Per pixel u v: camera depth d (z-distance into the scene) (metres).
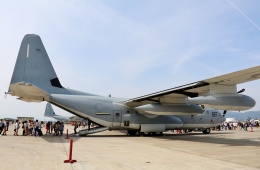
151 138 17.62
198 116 22.36
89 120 18.41
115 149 10.83
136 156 8.83
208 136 20.50
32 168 6.31
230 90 13.88
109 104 18.80
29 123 18.95
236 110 14.47
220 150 10.88
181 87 14.30
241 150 10.96
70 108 17.88
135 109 19.14
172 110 17.53
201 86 13.92
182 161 7.87
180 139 16.83
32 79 17.36
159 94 15.93
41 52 17.94
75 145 12.13
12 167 6.40
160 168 6.71
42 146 11.38
